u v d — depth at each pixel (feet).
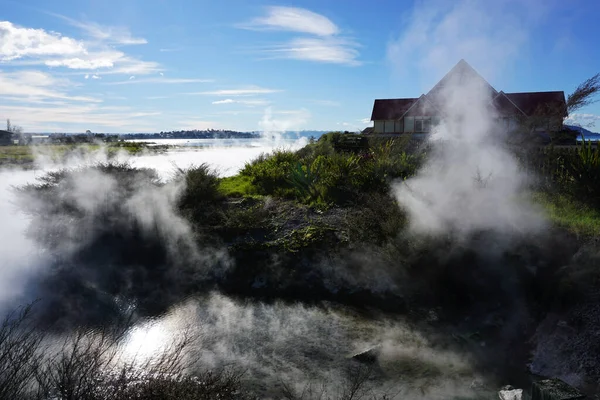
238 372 17.47
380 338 20.88
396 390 16.62
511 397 15.66
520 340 19.79
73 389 11.23
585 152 32.40
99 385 12.48
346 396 15.08
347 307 24.39
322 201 36.73
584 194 30.17
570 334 18.81
